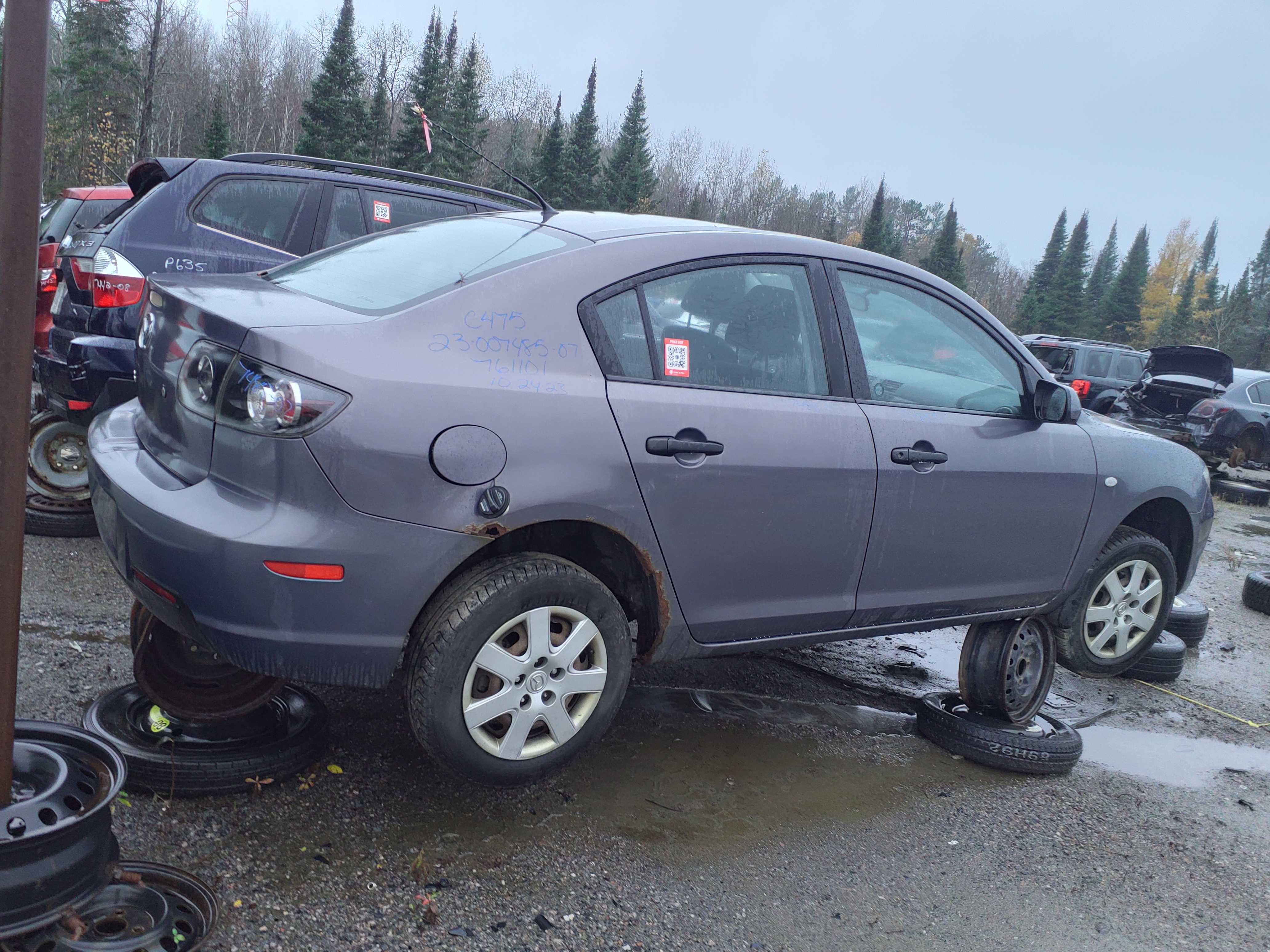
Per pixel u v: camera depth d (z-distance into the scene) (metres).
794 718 4.06
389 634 2.48
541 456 2.62
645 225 3.22
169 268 5.09
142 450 2.78
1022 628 4.04
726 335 3.12
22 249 1.71
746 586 3.17
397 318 2.55
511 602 2.62
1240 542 10.10
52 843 1.83
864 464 3.31
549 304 2.76
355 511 2.38
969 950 2.62
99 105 38.56
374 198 6.11
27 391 1.77
